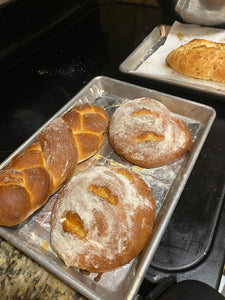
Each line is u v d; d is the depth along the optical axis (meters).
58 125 0.55
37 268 0.45
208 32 0.90
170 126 0.58
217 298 0.37
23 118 0.72
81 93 0.70
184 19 0.85
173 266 0.44
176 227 0.49
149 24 1.02
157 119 0.58
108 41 0.97
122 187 0.48
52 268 0.41
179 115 0.67
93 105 0.68
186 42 0.90
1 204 0.45
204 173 0.57
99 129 0.59
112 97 0.73
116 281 0.43
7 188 0.46
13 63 0.90
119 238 0.43
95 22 1.07
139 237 0.44
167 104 0.68
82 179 0.50
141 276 0.39
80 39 0.99
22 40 0.92
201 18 0.82
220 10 0.77
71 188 0.49
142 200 0.48
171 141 0.56
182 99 0.65
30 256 0.43
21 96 0.78
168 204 0.49
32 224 0.50
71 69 0.86
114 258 0.42
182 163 0.58
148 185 0.54
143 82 0.79
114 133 0.60
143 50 0.90
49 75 0.85
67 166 0.52
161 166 0.58
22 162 0.49
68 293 0.43
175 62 0.80
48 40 0.99
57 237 0.45
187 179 0.51
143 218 0.46
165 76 0.79
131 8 1.12
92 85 0.72
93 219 0.44
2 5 0.81
